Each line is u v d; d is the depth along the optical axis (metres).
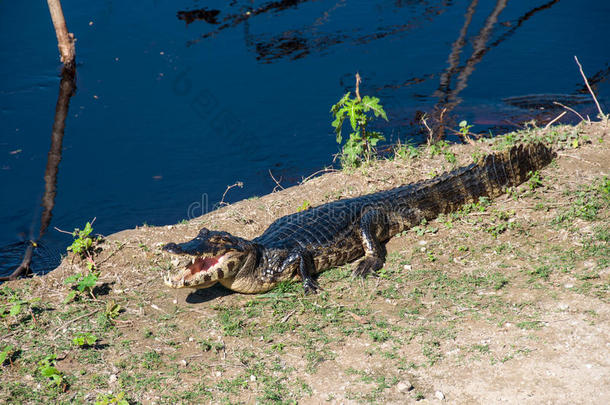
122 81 14.88
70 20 18.88
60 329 5.82
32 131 12.55
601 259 6.24
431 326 5.62
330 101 13.62
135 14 19.66
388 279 6.55
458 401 4.68
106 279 6.78
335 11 20.33
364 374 5.08
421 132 12.04
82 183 10.59
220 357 5.44
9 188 10.45
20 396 4.89
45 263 8.40
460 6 20.69
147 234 7.69
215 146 11.83
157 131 12.46
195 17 19.42
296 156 11.32
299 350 5.47
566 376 4.75
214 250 6.04
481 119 12.44
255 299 6.42
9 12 19.73
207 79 14.91
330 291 6.49
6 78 15.17
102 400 4.82
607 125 9.82
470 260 6.73
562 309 5.57
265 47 17.05
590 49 16.36
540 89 14.00
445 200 7.92
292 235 6.91
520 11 19.92
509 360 5.04
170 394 4.96
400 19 19.50
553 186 8.12
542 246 6.75
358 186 8.86
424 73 15.27
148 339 5.72
